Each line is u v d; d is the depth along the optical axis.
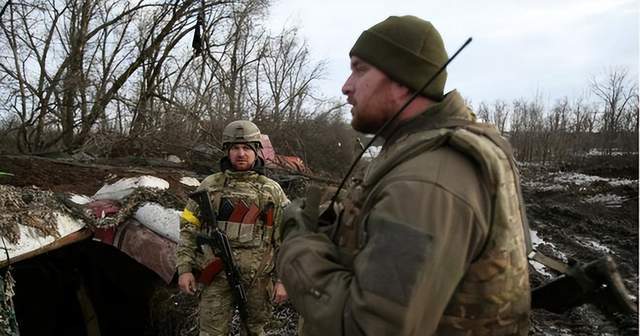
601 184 18.91
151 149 9.27
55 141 11.05
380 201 1.20
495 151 1.27
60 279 4.94
